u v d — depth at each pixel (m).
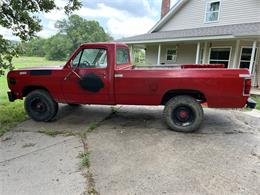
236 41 10.76
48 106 4.88
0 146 3.72
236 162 3.12
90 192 2.46
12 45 5.29
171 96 4.36
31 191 2.49
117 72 4.26
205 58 12.55
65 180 2.70
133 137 4.05
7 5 5.17
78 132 4.32
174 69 4.05
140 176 2.76
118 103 4.48
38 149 3.59
